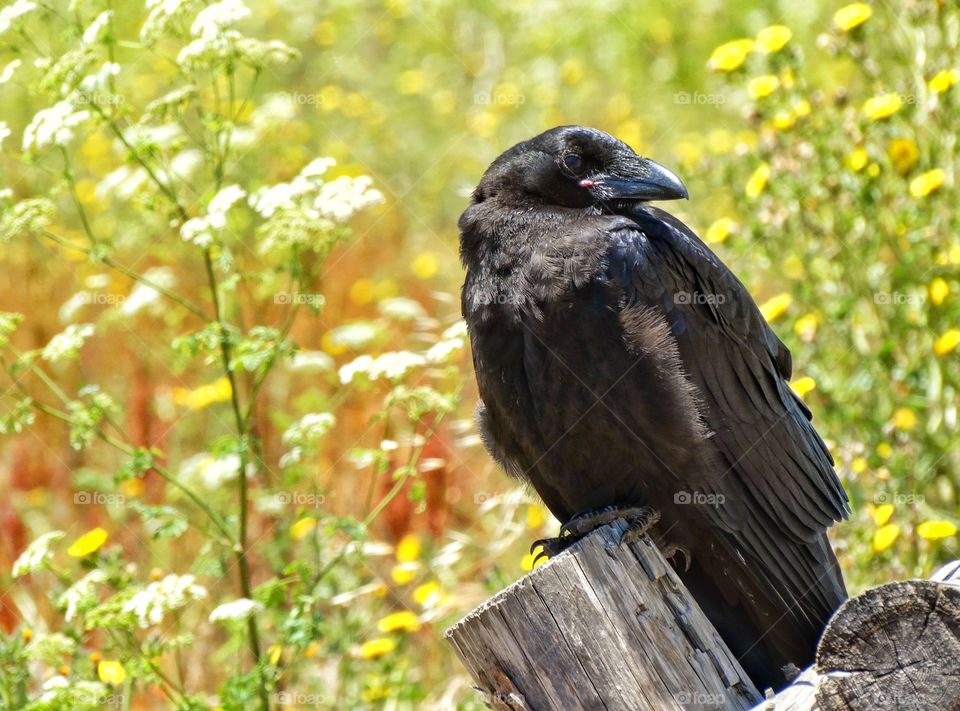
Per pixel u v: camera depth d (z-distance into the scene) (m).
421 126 17.69
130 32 15.20
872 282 10.99
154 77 14.62
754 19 17.28
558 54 18.69
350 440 11.77
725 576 8.27
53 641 8.53
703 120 17.44
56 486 12.45
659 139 16.80
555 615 6.33
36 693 9.75
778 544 8.33
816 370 10.63
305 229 8.93
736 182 12.30
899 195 11.20
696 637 6.48
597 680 6.27
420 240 16.19
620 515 8.05
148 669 8.64
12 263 14.10
